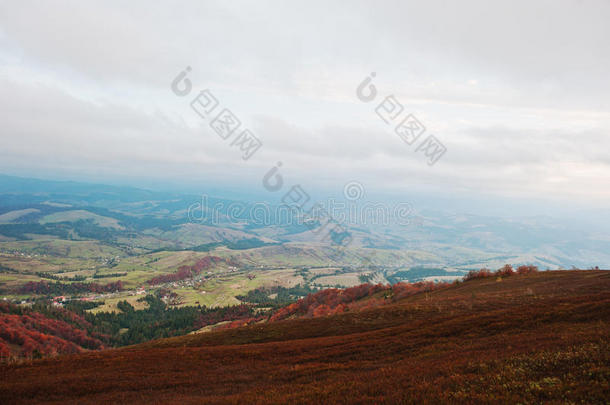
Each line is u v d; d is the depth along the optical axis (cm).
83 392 2191
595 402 1062
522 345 2028
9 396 2139
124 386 2294
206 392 2034
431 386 1442
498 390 1292
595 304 2870
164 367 2873
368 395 1465
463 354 2062
